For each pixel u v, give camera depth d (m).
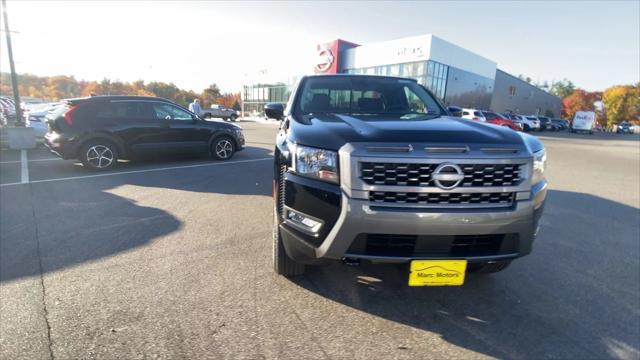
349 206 1.98
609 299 2.66
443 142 2.04
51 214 4.40
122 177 6.77
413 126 2.33
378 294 2.65
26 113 13.35
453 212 1.96
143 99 7.87
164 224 4.11
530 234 2.12
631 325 2.33
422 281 2.09
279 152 2.57
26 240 3.55
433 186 1.97
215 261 3.15
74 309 2.38
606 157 12.90
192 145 8.52
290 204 2.28
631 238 4.02
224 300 2.53
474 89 37.47
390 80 3.92
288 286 2.73
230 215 4.48
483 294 2.69
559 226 4.44
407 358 1.98
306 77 3.87
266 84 44.56
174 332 2.16
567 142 21.80
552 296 2.69
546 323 2.34
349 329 2.23
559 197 6.05
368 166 1.98
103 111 7.43
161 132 8.02
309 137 2.26
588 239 3.97
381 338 2.15
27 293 2.56
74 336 2.10
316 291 2.67
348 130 2.22
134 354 1.96
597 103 70.56
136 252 3.31
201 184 6.27
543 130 41.34
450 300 2.60
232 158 9.48
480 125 2.50
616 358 2.00
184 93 82.69
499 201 2.06
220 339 2.11
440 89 31.62
